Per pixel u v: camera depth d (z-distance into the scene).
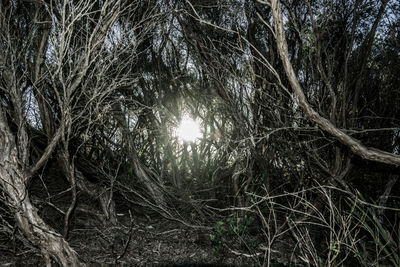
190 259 3.31
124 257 3.23
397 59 3.58
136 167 4.35
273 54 3.68
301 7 3.41
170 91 4.39
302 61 3.59
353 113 3.51
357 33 3.52
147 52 4.27
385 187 3.96
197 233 3.92
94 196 4.15
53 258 2.67
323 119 2.52
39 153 4.27
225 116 4.15
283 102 3.66
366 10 3.42
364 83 3.74
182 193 4.37
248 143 3.65
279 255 3.42
